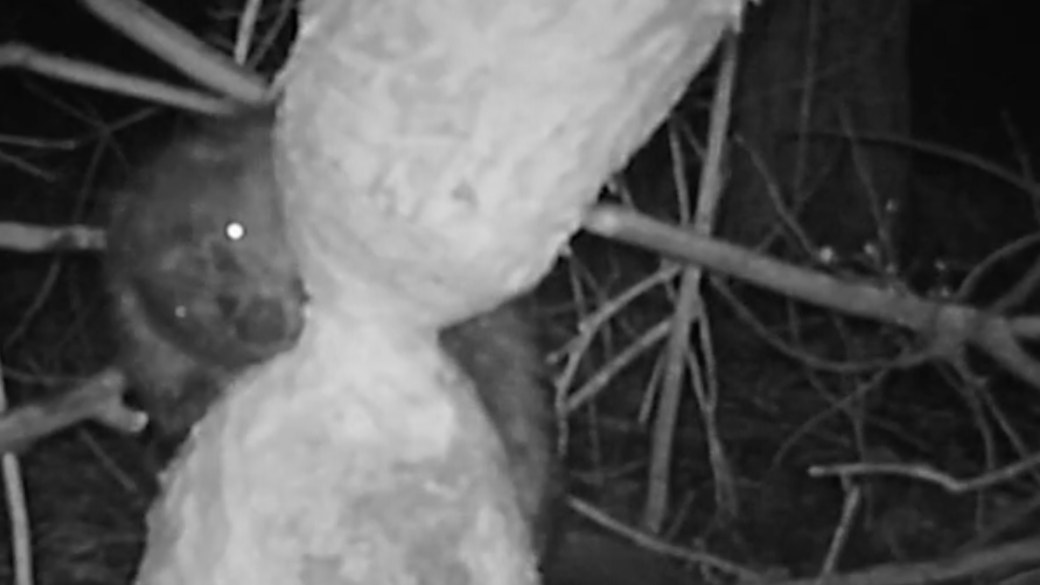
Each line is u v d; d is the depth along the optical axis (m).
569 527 2.02
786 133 4.68
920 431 4.84
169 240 1.35
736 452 4.70
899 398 4.98
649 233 1.68
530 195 0.99
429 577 1.08
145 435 2.29
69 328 4.27
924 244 6.04
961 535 4.42
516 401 1.44
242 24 2.55
